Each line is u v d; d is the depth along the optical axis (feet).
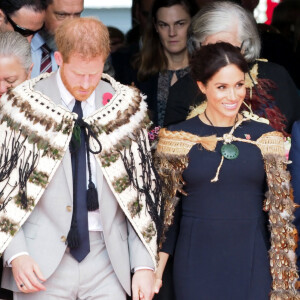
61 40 43.70
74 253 45.73
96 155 45.62
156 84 68.95
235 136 48.49
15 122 45.09
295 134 53.83
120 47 87.61
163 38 68.49
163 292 51.19
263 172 48.34
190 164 48.37
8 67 51.11
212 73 47.24
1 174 44.86
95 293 46.68
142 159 46.73
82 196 45.47
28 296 46.06
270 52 79.36
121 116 46.37
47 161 44.80
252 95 55.52
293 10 82.07
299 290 53.06
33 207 44.62
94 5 117.39
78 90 44.60
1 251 44.34
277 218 47.85
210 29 55.21
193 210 48.47
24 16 57.36
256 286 47.60
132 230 47.24
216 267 47.80
